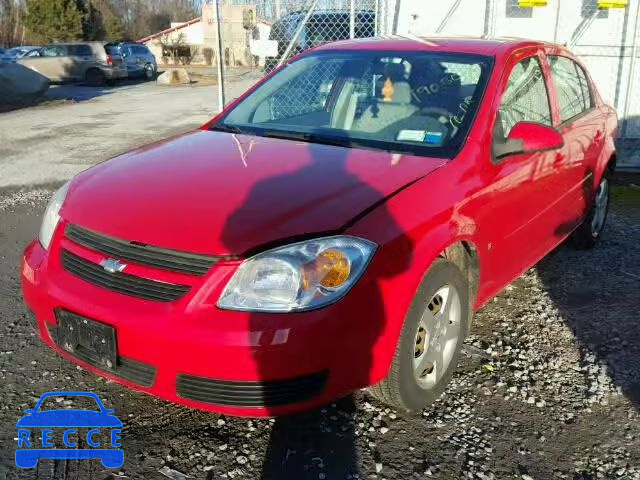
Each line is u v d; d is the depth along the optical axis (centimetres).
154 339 253
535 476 275
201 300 251
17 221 621
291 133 376
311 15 982
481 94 362
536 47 433
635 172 897
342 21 984
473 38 432
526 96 405
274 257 251
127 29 5753
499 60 384
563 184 438
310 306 250
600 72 902
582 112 496
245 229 259
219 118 415
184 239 258
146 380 264
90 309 266
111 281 270
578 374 358
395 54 410
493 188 339
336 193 284
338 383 261
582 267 525
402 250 274
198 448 285
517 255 389
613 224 653
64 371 343
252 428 299
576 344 392
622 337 402
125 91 2297
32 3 4188
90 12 4572
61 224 301
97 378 337
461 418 313
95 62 2591
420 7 895
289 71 437
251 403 253
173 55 4531
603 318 429
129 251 267
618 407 328
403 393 294
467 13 891
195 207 275
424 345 304
